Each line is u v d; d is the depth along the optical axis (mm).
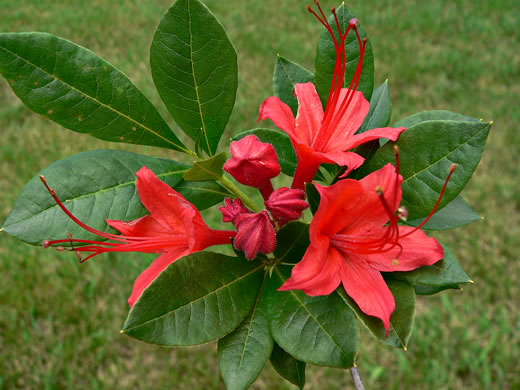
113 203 197
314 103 213
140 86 789
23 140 726
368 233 187
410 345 536
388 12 1022
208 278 181
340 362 169
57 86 192
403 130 188
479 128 182
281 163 228
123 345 546
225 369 176
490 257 597
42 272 578
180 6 192
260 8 1066
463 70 855
